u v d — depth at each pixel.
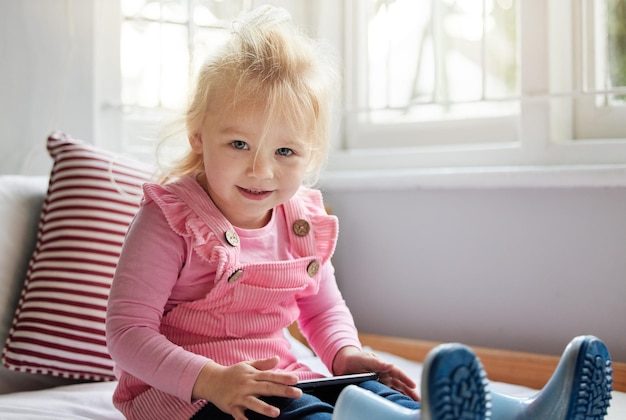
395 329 1.77
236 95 1.04
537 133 1.63
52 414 1.11
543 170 1.53
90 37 1.79
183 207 1.07
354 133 1.98
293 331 1.74
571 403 0.83
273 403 0.93
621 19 1.60
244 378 0.91
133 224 1.08
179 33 1.84
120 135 1.84
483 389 0.73
